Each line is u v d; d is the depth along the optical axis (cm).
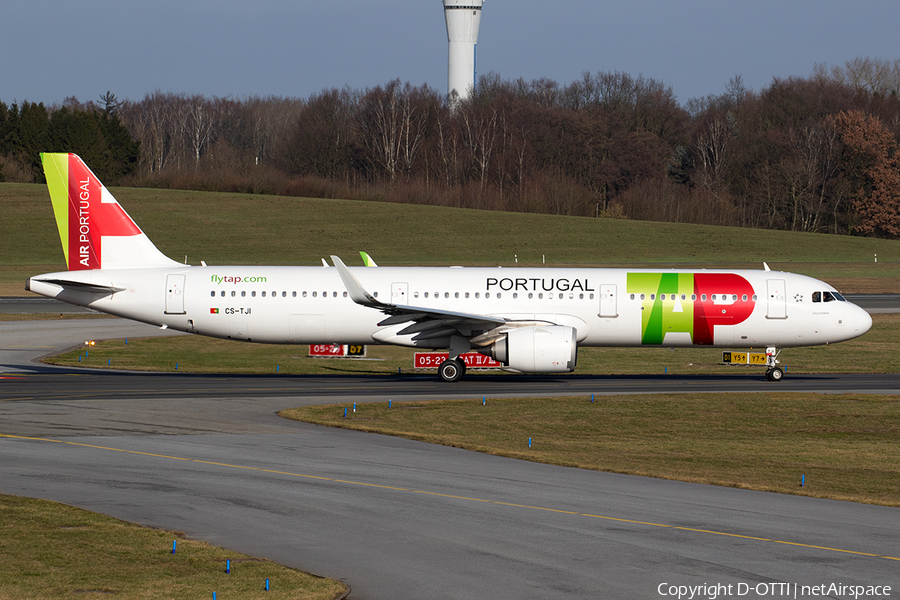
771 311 14888
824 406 12488
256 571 5125
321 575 5106
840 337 15038
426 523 6197
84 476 7419
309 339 15238
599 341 15162
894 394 13512
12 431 9462
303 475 7612
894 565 5484
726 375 16362
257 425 10200
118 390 13075
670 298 14925
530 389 13938
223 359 18000
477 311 14938
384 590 4894
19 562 5162
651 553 5612
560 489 7375
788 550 5747
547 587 4969
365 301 13788
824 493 7638
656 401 12706
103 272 15175
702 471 8569
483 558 5453
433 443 9450
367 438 9562
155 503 6600
